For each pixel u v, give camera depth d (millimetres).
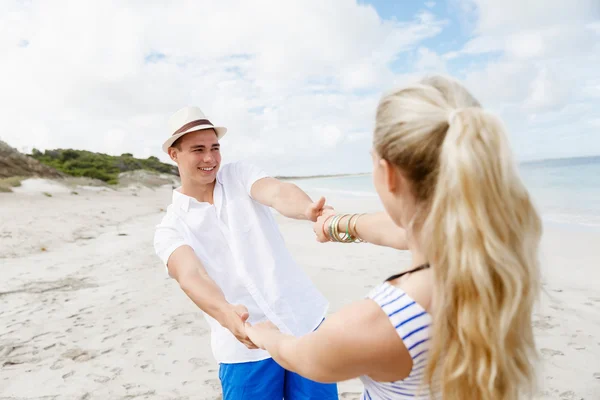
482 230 870
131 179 42719
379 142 1019
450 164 886
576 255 7223
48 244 9633
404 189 1011
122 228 12547
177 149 2211
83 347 4199
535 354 1023
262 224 2248
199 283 1929
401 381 1024
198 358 3889
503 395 952
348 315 1012
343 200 21688
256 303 2236
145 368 3744
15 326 4770
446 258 927
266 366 2117
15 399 3328
